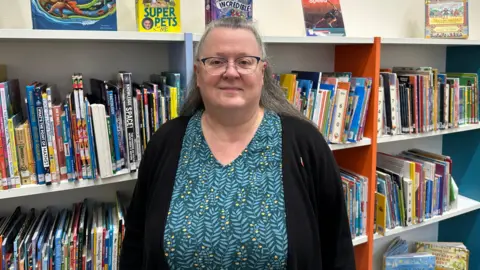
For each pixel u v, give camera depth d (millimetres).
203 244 1012
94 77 1500
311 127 1162
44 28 1166
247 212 1020
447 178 2037
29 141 1167
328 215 1183
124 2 1516
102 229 1324
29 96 1137
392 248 2217
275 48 1809
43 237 1282
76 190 1554
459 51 2189
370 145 1718
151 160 1167
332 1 1689
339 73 1690
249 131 1123
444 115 1912
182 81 1365
